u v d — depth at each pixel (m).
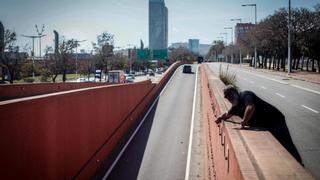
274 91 28.81
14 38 50.19
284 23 66.19
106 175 13.51
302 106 19.45
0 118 6.66
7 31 49.72
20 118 7.50
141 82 28.03
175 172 13.83
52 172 9.18
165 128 21.81
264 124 6.68
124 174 13.62
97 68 87.25
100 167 14.27
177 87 43.62
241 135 5.60
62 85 30.88
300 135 11.97
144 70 124.25
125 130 20.42
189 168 14.30
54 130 9.41
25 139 7.70
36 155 8.23
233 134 5.74
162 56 105.12
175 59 152.75
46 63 63.69
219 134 8.68
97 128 14.15
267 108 6.78
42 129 8.62
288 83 38.44
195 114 26.50
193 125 22.66
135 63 119.75
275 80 43.66
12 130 7.13
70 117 10.77
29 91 25.50
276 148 4.77
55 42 65.31
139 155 16.09
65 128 10.29
